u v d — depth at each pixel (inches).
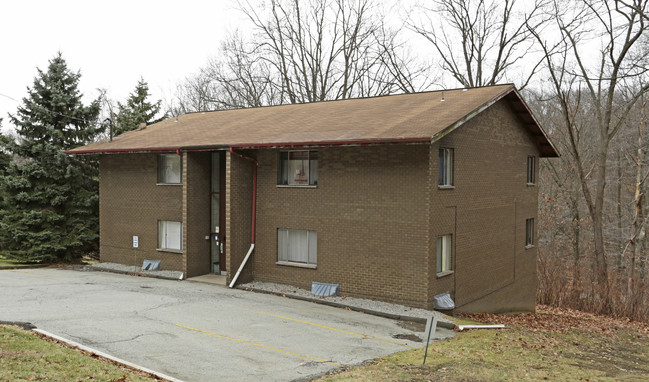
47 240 1169.4
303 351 522.0
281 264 856.3
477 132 834.8
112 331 553.3
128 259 1058.1
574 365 572.4
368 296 770.2
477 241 845.8
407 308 724.0
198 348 512.1
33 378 373.1
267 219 872.3
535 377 492.4
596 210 1291.8
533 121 980.6
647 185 1457.9
